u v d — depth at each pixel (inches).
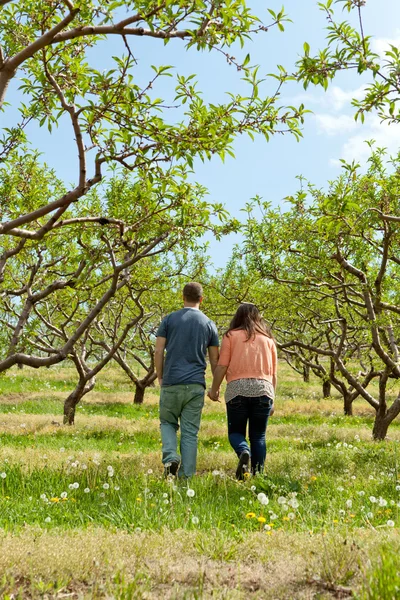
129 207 341.7
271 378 237.8
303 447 381.4
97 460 262.4
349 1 192.2
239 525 156.6
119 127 190.2
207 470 271.1
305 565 111.6
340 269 438.3
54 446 364.8
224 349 237.1
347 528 139.7
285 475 234.1
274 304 602.5
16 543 120.4
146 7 147.9
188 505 168.2
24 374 1141.7
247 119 199.0
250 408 234.4
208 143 191.9
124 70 182.1
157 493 191.6
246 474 212.4
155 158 197.6
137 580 101.8
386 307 410.3
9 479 216.4
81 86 189.6
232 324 248.5
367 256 447.5
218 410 733.3
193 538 130.4
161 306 792.3
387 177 413.4
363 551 113.2
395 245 414.3
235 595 95.6
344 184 390.3
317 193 438.9
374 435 459.2
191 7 152.9
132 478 210.1
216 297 642.8
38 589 99.8
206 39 155.0
